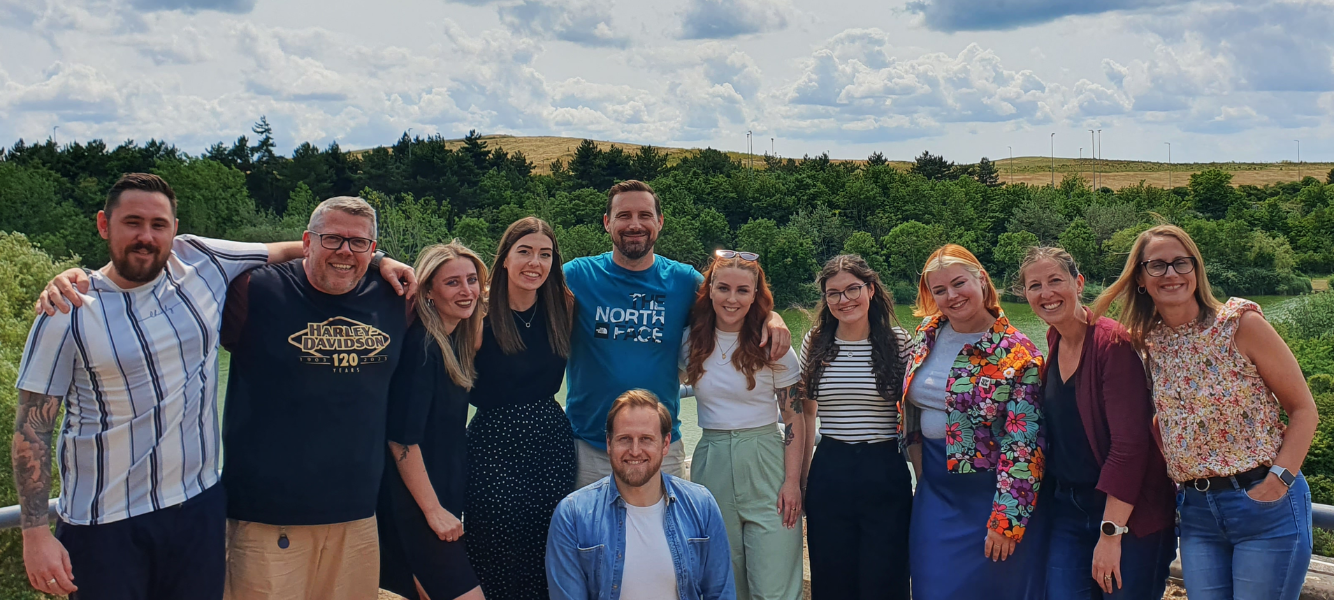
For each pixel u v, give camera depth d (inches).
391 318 126.7
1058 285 124.6
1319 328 1539.1
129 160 2896.2
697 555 133.3
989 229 3393.2
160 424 111.0
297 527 122.1
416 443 131.8
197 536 114.6
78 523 109.3
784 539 150.3
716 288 146.5
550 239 142.8
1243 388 114.0
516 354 144.3
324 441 120.3
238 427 120.3
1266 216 3499.0
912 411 144.3
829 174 3774.6
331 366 120.0
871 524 143.1
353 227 117.6
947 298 132.4
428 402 132.0
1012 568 130.6
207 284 116.0
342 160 3341.5
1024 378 130.3
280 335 118.6
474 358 142.9
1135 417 120.3
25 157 2847.0
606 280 159.3
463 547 137.9
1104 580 121.7
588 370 156.9
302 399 119.2
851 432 144.2
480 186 3403.1
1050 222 3211.1
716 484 150.8
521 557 143.7
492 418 143.9
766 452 150.5
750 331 149.5
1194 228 2792.8
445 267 131.2
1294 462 111.3
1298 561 112.3
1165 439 118.8
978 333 136.8
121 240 106.0
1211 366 115.1
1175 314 117.7
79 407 109.0
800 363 152.4
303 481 119.8
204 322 114.0
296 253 128.6
